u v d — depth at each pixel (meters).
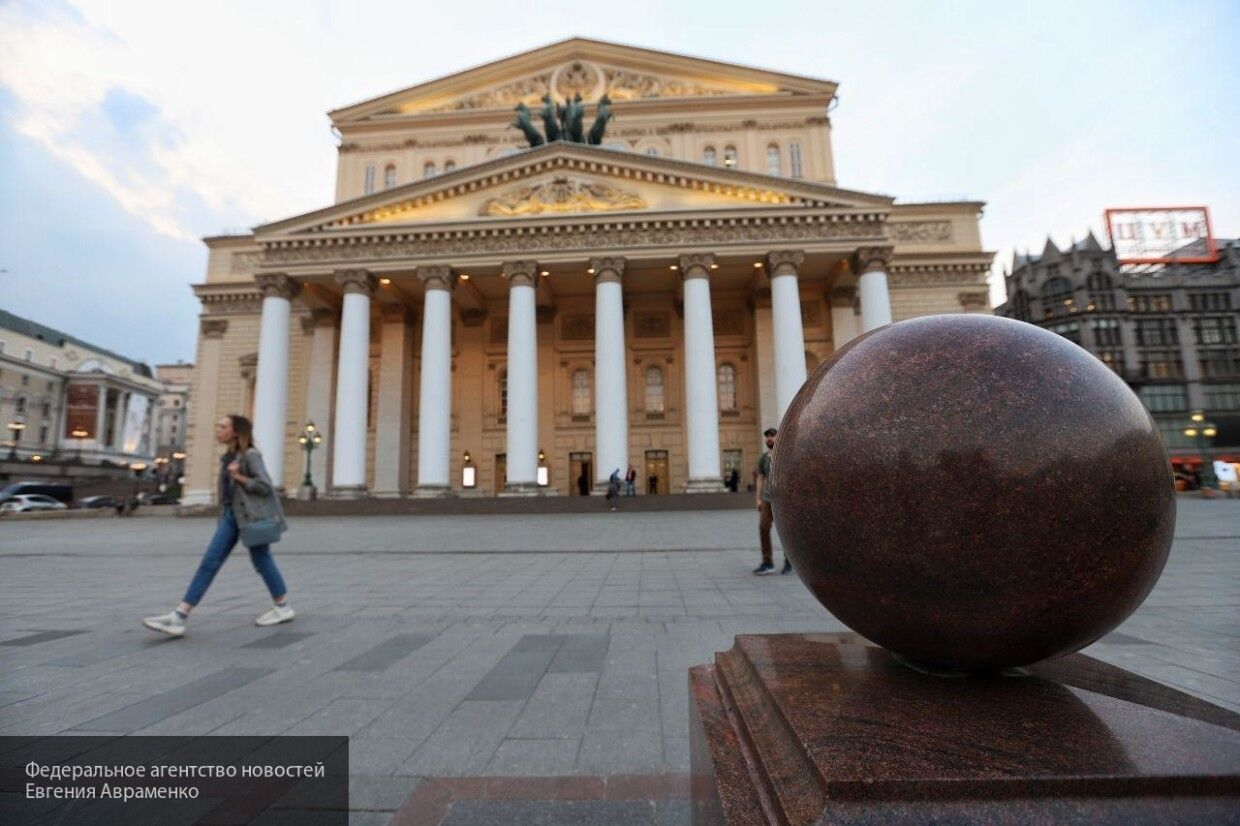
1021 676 1.90
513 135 40.75
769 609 6.37
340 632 5.65
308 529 19.98
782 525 2.04
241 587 8.53
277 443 29.41
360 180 41.09
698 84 41.16
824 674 1.93
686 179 30.70
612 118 40.16
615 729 3.26
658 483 35.53
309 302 34.47
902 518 1.67
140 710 3.62
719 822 1.53
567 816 2.37
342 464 28.67
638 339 36.88
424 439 28.72
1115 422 1.67
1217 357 57.59
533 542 14.69
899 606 1.73
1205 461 45.00
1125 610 1.68
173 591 8.31
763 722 1.73
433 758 2.93
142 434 85.44
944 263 36.62
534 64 41.50
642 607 6.59
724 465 35.22
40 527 24.06
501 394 36.75
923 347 1.85
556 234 30.39
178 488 54.38
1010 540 1.58
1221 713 1.57
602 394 28.62
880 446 1.73
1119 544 1.61
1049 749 1.37
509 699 3.76
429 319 29.83
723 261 30.81
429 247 30.62
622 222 29.80
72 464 67.25
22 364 72.06
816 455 1.87
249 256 40.34
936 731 1.48
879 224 29.78
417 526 20.86
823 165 39.44
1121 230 61.81
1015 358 1.74
